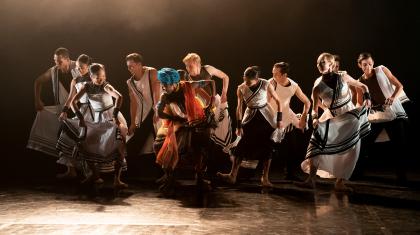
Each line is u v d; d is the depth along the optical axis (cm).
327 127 621
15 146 932
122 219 497
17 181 682
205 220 495
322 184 670
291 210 532
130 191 626
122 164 646
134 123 690
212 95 613
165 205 554
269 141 649
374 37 1167
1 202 566
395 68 1157
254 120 652
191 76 673
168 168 600
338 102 622
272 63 1215
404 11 1145
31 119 1098
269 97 679
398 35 1154
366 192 618
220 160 815
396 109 673
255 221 491
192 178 713
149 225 475
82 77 670
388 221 490
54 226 472
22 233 450
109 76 1195
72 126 659
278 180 702
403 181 674
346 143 614
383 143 876
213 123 618
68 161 674
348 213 520
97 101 654
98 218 500
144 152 704
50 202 565
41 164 802
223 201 573
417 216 508
